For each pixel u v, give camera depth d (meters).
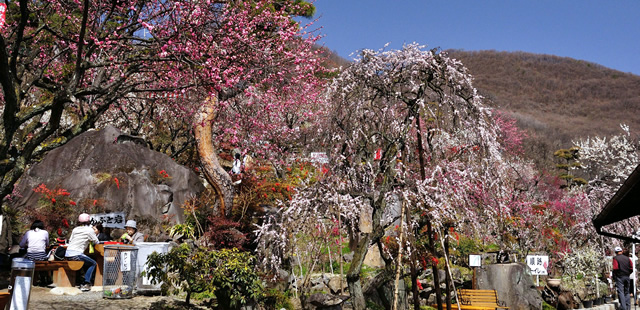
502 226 14.73
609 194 20.69
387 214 11.32
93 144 15.01
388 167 9.84
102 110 9.63
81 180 14.09
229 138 17.95
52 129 8.99
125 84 12.31
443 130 9.94
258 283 9.73
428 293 13.27
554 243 18.42
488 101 10.12
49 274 12.15
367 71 9.79
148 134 20.91
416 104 9.66
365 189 10.50
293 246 11.38
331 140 10.16
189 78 12.68
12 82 8.62
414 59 9.70
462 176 9.88
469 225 10.88
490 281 13.52
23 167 8.60
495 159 9.68
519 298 13.16
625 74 170.75
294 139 17.81
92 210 13.61
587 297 16.27
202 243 12.97
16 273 6.44
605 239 19.92
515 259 15.87
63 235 13.20
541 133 92.31
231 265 9.50
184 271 9.68
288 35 14.15
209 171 13.82
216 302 10.42
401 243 9.45
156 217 13.98
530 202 17.00
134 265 10.90
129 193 13.94
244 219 14.33
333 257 13.76
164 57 10.39
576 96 159.25
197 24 11.12
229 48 11.74
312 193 10.19
